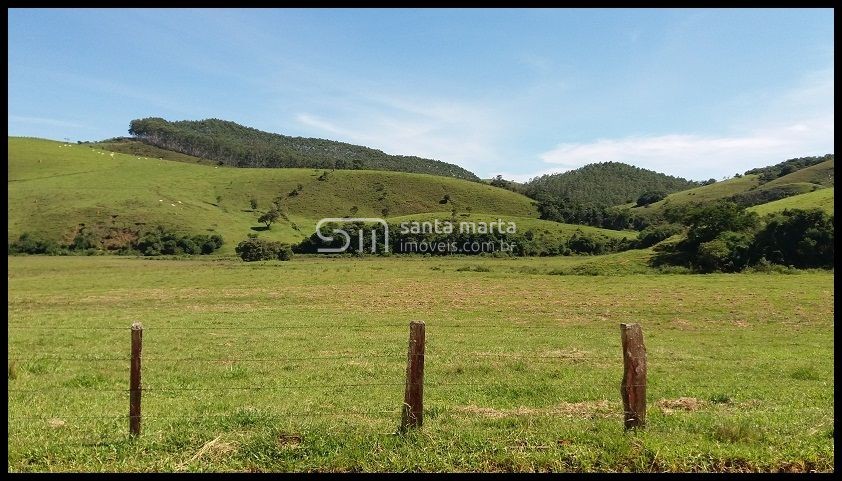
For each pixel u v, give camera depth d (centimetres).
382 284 4662
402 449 666
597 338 2284
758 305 3300
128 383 1322
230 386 1310
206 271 5819
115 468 630
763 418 869
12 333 2248
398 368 1556
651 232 8400
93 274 5575
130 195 11869
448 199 13488
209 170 15688
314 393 1219
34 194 11719
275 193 13388
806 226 5591
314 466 639
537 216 12712
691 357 1841
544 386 1303
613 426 747
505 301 3631
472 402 1117
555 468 635
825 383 1375
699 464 637
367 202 13162
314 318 2859
